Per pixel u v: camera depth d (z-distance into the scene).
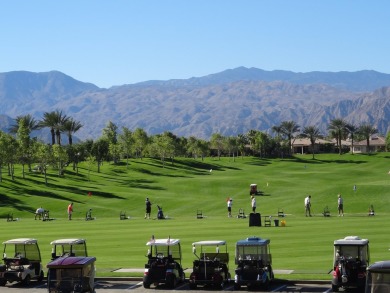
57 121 188.50
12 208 101.38
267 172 197.38
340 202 85.94
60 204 106.88
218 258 38.38
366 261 36.34
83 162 189.62
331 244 53.12
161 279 37.47
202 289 37.31
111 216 99.12
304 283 37.91
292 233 62.22
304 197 107.31
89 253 51.94
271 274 38.00
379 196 102.62
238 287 36.94
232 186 139.00
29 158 152.88
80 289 32.28
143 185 144.88
